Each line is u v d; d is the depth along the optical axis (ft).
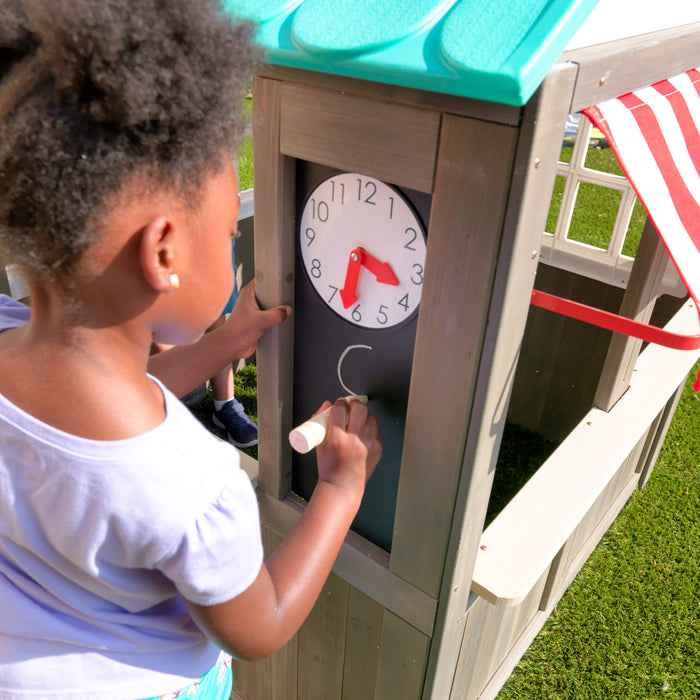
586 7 1.98
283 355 3.40
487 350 2.45
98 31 1.38
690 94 3.09
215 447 1.98
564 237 6.84
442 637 3.39
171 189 1.62
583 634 6.22
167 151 1.57
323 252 3.05
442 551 3.08
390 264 2.81
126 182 1.53
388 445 3.28
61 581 2.02
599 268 6.69
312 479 3.80
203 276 1.86
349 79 2.39
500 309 2.34
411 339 2.93
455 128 2.18
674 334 2.60
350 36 2.23
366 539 3.63
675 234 2.54
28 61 1.50
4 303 2.54
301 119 2.65
